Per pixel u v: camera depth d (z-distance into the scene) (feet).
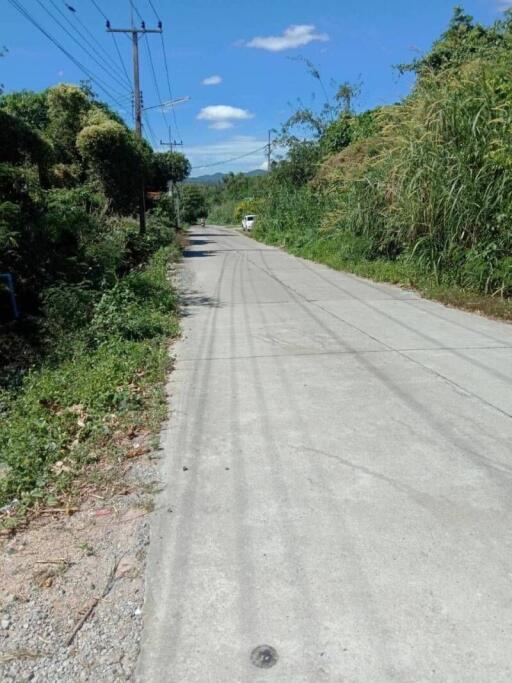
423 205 33.73
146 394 16.62
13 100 63.10
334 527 9.72
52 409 15.88
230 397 16.24
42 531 10.05
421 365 18.80
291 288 37.40
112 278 33.73
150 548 9.36
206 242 103.24
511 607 7.79
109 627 7.74
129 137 64.08
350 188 49.34
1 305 26.84
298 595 8.14
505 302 27.76
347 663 6.98
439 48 55.57
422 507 10.26
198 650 7.27
